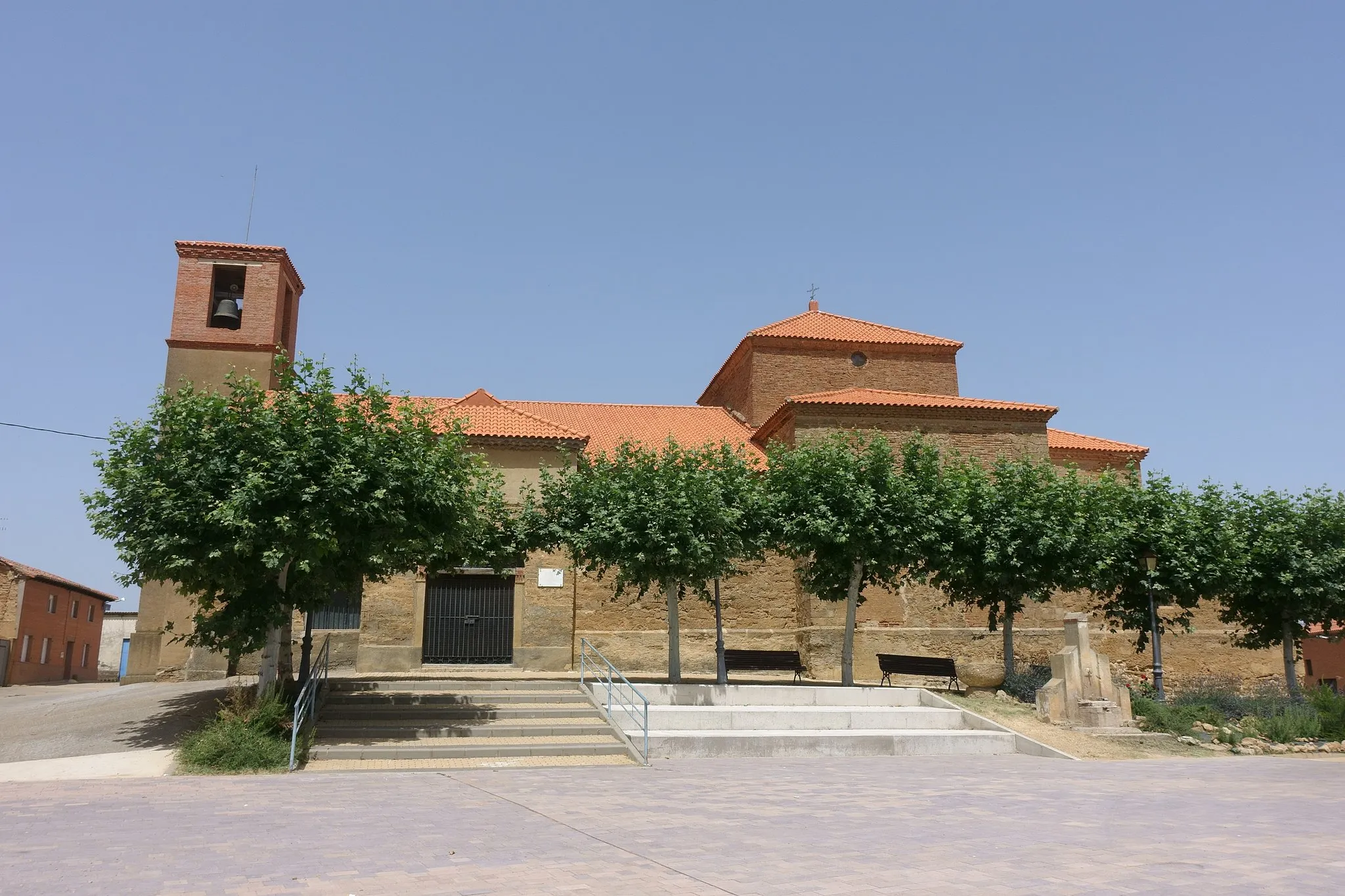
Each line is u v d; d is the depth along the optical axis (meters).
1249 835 9.44
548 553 23.12
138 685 25.27
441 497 17.00
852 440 24.83
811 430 29.97
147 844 8.26
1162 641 31.67
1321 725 21.52
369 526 16.44
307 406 16.47
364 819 9.69
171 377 28.06
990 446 30.83
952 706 20.58
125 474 15.77
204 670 25.89
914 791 12.61
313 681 16.88
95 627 52.16
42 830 8.99
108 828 9.10
